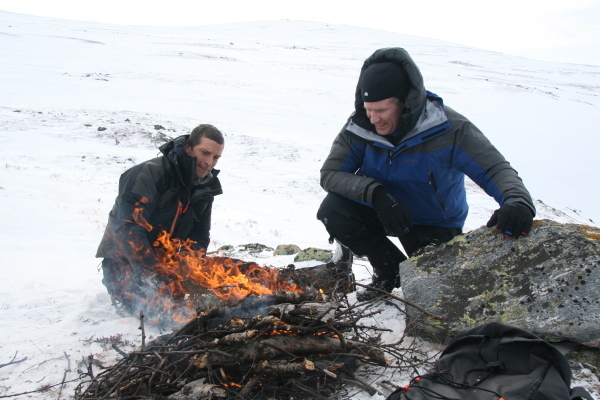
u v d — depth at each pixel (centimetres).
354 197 357
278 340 258
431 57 10794
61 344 338
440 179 359
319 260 665
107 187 1614
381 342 305
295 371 245
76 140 2573
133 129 2903
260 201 1864
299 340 261
